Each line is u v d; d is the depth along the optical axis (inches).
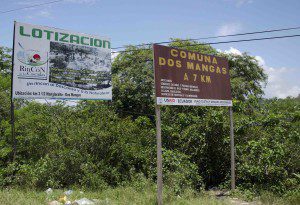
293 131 486.6
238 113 541.6
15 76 474.3
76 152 467.2
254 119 511.5
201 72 421.4
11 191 389.7
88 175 439.8
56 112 563.2
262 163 463.5
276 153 450.9
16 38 476.7
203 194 415.8
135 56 970.1
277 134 484.7
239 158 495.8
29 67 486.9
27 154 534.6
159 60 370.9
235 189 448.8
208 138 512.7
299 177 446.6
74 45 538.0
